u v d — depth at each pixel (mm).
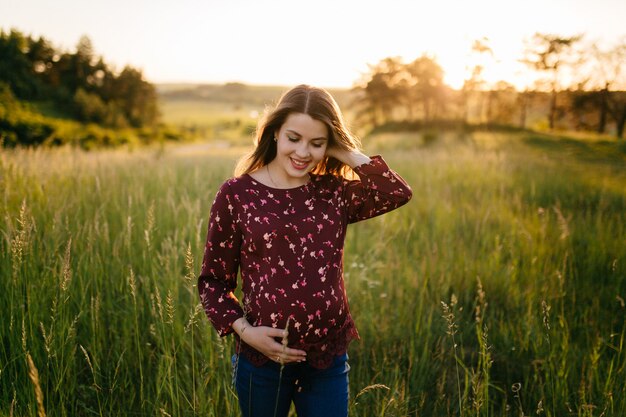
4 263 2873
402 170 10461
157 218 4363
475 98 62188
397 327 3254
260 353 1796
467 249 4719
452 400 2781
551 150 20125
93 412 2422
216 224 1812
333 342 1808
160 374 2451
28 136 41375
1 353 2518
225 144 93188
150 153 11234
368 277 4043
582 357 2996
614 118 49031
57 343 2533
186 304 3234
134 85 111000
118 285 3307
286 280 1752
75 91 105875
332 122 1802
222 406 2473
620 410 2471
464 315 3660
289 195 1833
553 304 3652
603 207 6180
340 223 1877
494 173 9422
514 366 3039
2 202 3660
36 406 2277
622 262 4230
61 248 3441
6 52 97125
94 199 4457
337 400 1809
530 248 4613
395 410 2396
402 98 77500
